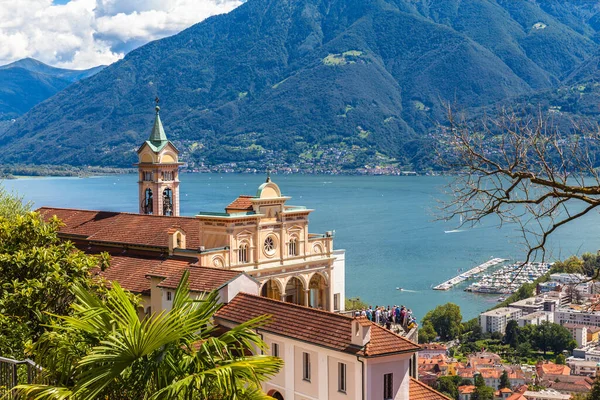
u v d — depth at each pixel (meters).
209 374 23.20
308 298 81.25
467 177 25.69
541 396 148.38
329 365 49.09
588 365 171.38
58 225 49.50
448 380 159.25
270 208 75.75
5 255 43.22
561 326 192.38
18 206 81.88
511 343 193.75
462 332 198.88
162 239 79.00
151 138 97.81
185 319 24.31
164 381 23.64
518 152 24.62
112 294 25.44
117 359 23.47
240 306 57.22
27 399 24.38
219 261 71.44
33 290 40.97
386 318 76.81
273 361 24.58
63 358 24.94
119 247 82.00
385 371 47.34
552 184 23.88
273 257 76.12
